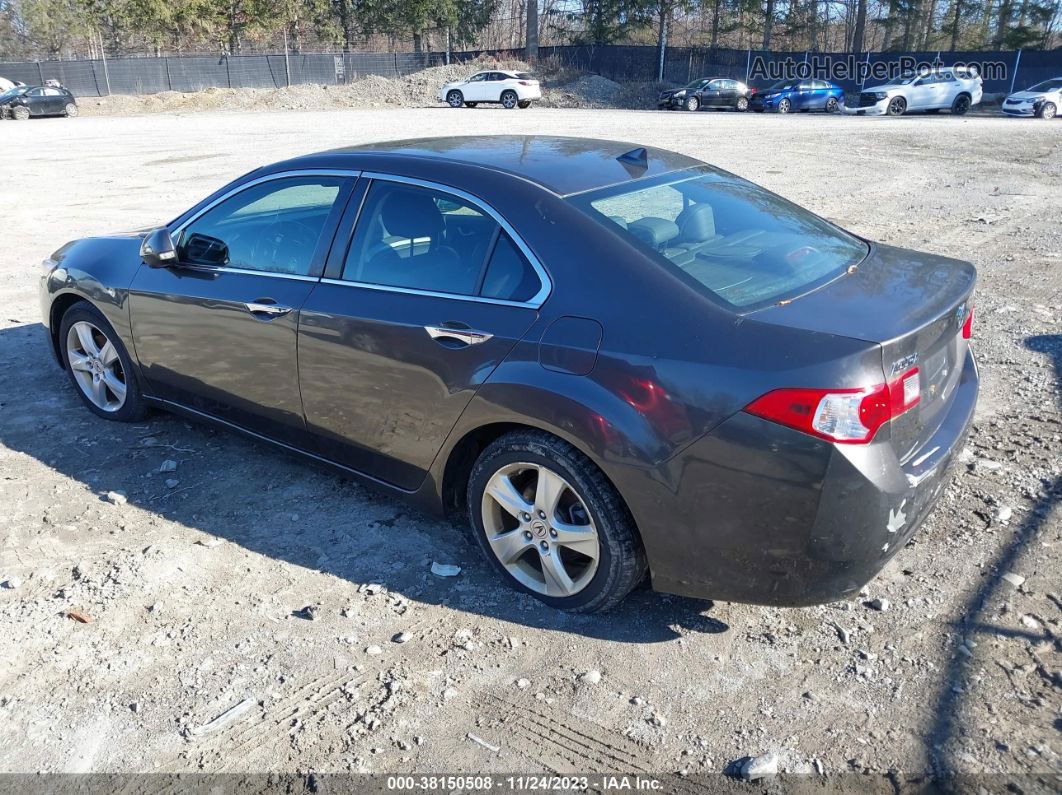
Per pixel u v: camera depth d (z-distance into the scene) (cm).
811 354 267
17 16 6181
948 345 324
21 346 650
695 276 303
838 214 1110
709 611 335
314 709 288
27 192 1374
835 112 3547
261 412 420
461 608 339
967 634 315
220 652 316
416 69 4916
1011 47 5150
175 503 420
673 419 282
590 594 323
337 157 396
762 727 277
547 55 4806
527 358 312
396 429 360
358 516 407
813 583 282
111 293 472
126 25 5228
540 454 315
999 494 408
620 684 297
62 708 290
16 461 464
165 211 1201
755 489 275
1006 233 987
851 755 264
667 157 407
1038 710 278
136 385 488
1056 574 347
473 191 344
